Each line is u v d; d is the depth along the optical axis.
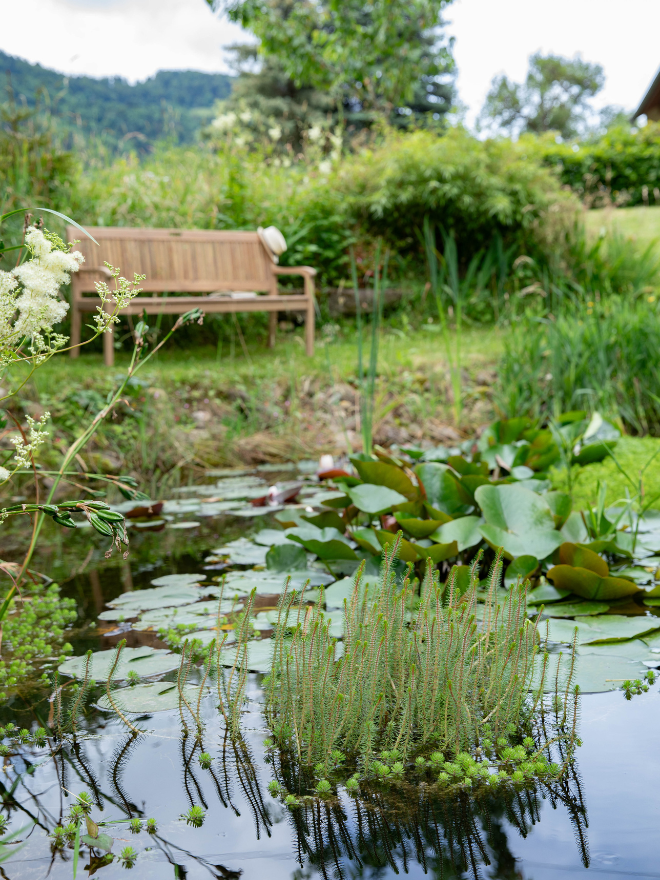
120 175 6.93
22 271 1.13
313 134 8.64
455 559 2.27
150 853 0.92
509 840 0.93
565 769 1.12
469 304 7.73
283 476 3.98
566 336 4.91
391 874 0.87
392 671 1.34
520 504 2.21
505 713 1.25
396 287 7.76
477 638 1.39
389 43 12.30
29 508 1.11
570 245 8.03
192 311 1.52
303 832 0.97
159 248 5.64
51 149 6.01
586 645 1.62
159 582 2.17
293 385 5.11
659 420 4.61
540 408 5.06
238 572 2.24
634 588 1.87
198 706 1.29
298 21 12.27
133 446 4.07
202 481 3.88
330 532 2.26
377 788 1.09
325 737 1.15
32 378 4.26
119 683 1.48
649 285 7.36
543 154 9.52
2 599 2.07
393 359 5.86
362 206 8.09
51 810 1.03
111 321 1.26
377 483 2.48
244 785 1.10
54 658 1.62
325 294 7.50
